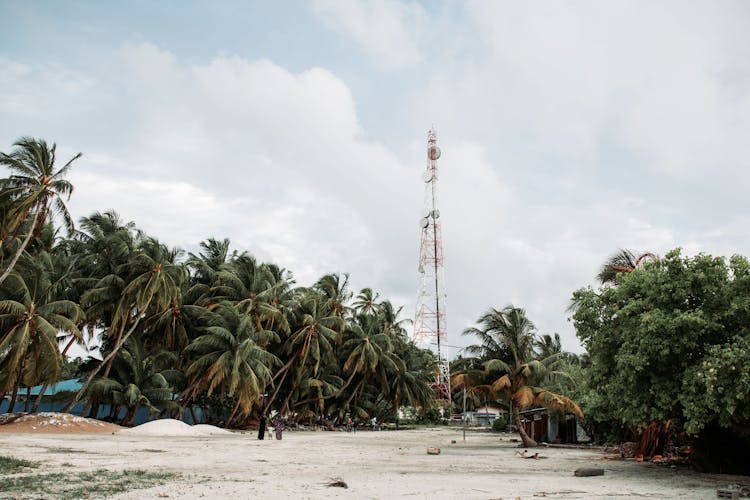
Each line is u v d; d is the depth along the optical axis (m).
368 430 68.69
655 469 22.41
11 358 33.50
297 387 59.28
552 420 44.00
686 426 18.17
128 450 24.31
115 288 43.00
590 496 14.41
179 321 48.69
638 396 19.67
